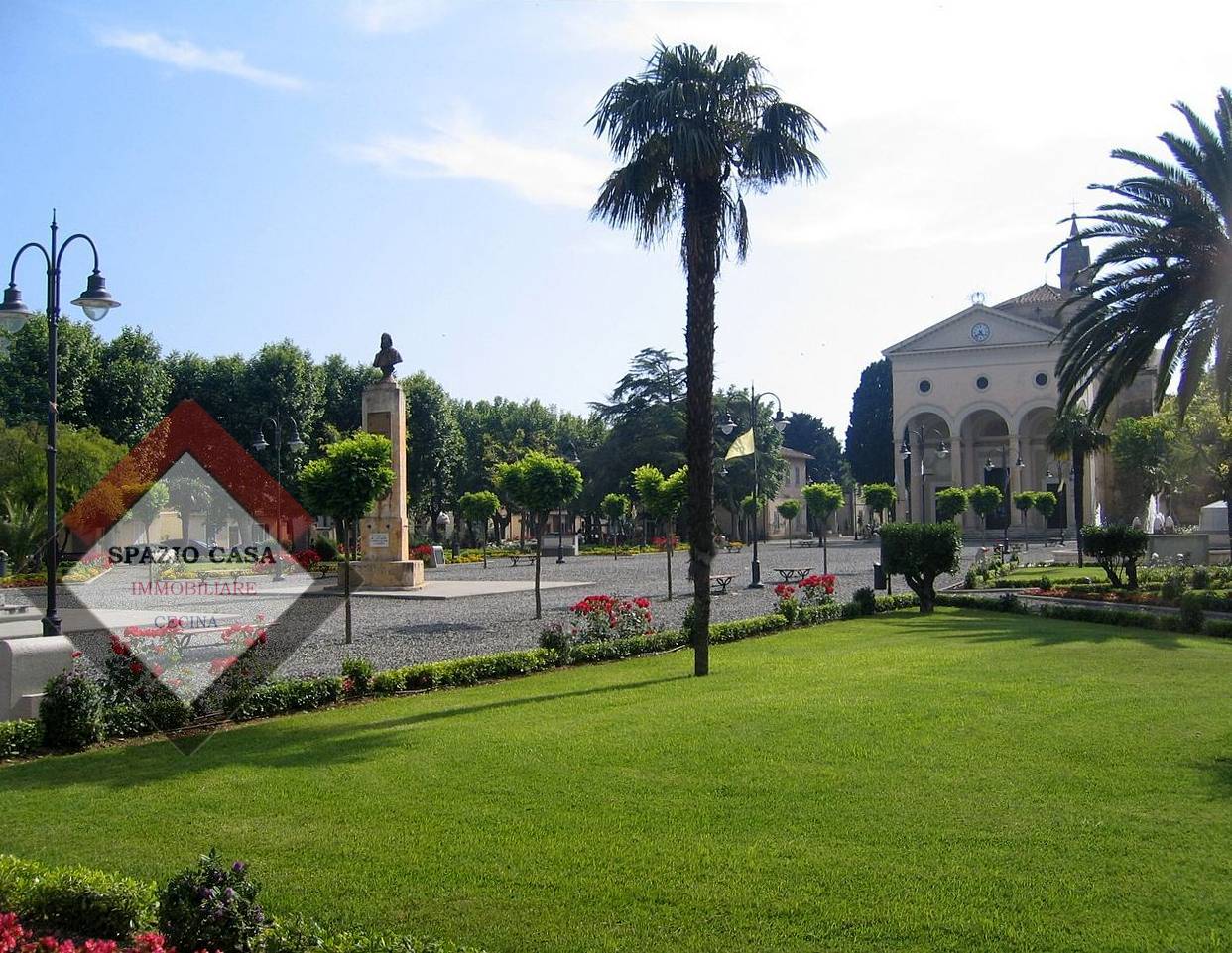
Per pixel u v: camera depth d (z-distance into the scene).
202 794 8.07
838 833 6.69
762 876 6.00
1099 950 4.96
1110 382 21.81
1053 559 42.56
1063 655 14.67
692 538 14.09
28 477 36.31
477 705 11.96
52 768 9.20
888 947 5.07
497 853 6.50
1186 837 6.43
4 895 5.41
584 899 5.74
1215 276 19.72
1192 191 19.48
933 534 23.16
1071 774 7.91
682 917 5.47
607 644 16.08
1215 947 4.95
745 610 24.86
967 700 11.01
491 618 22.89
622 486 69.81
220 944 4.75
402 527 31.30
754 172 14.76
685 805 7.38
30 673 11.05
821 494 50.59
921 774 8.01
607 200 14.86
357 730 10.59
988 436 81.19
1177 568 28.45
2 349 18.64
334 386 61.00
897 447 78.81
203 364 55.47
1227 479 39.38
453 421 67.00
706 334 14.50
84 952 4.73
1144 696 11.14
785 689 12.14
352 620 22.44
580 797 7.65
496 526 78.94
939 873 5.95
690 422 14.26
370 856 6.52
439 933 5.35
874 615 22.77
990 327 76.31
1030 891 5.66
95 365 48.00
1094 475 74.12
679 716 10.60
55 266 15.62
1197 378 21.28
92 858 6.60
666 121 14.26
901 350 78.81
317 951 4.79
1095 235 20.84
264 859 6.52
